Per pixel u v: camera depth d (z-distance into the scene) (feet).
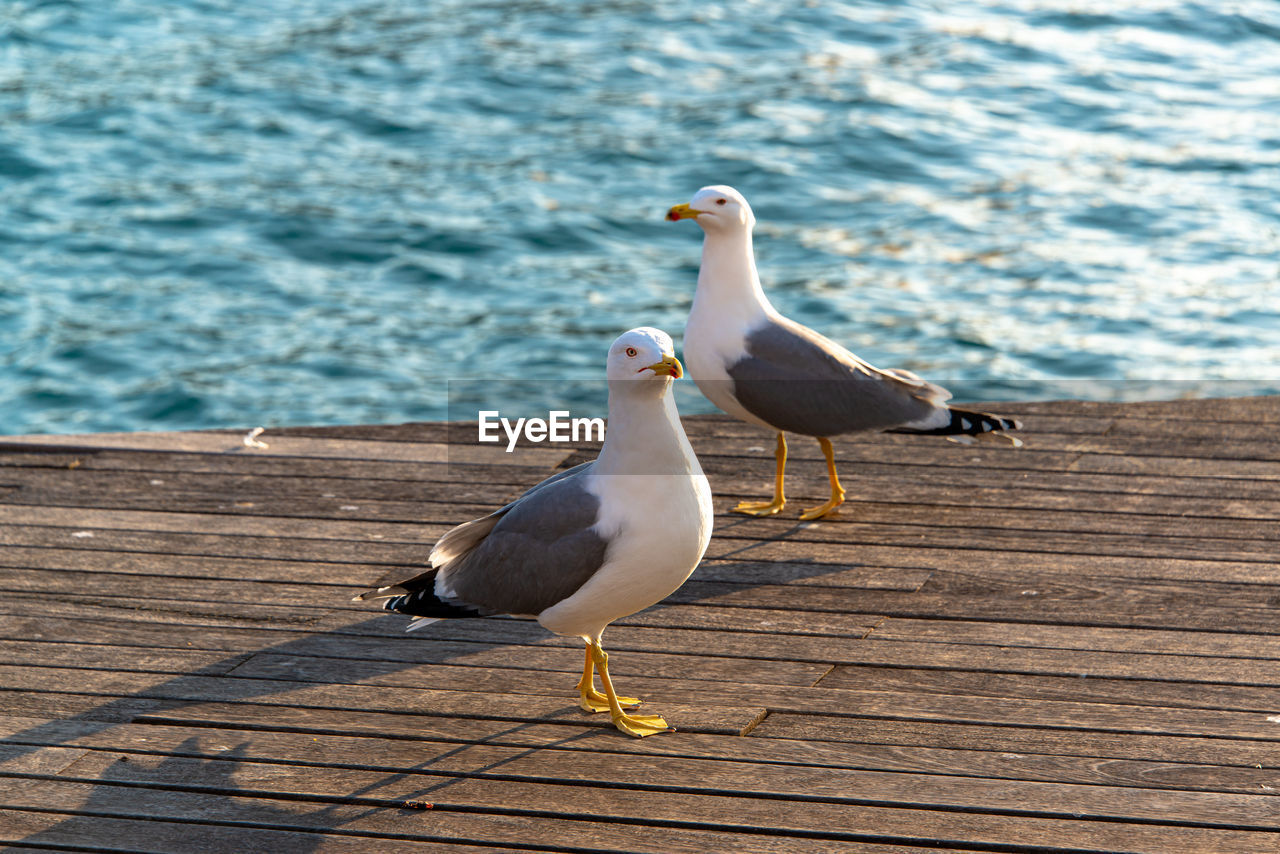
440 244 40.98
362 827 12.46
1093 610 16.42
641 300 37.17
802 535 18.75
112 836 12.40
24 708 14.56
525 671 15.26
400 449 22.27
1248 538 18.20
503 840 12.23
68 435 22.77
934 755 13.39
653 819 12.46
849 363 18.79
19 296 37.50
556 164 47.11
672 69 57.98
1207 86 53.16
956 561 17.85
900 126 49.57
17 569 17.93
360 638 16.08
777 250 39.42
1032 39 60.44
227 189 45.37
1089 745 13.53
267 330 35.76
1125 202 41.86
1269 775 12.95
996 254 38.60
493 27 65.26
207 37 63.93
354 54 60.95
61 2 68.69
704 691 14.75
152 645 15.92
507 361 33.58
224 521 19.48
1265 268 36.99
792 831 12.25
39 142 49.32
